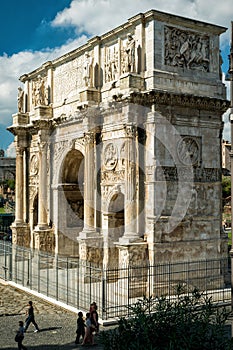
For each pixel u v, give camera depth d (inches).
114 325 1197.1
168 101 1456.7
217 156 1592.0
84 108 1610.5
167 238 1464.1
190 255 1508.4
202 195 1551.4
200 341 652.7
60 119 1835.6
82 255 1615.4
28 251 1702.8
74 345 1051.3
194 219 1524.4
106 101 1599.4
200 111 1547.7
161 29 1465.3
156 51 1451.8
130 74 1437.0
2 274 1835.6
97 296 1403.8
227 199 4141.2
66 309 1338.6
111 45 1616.6
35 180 2078.0
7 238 2847.0
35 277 1717.5
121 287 1385.3
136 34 1491.1
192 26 1518.2
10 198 5462.6
